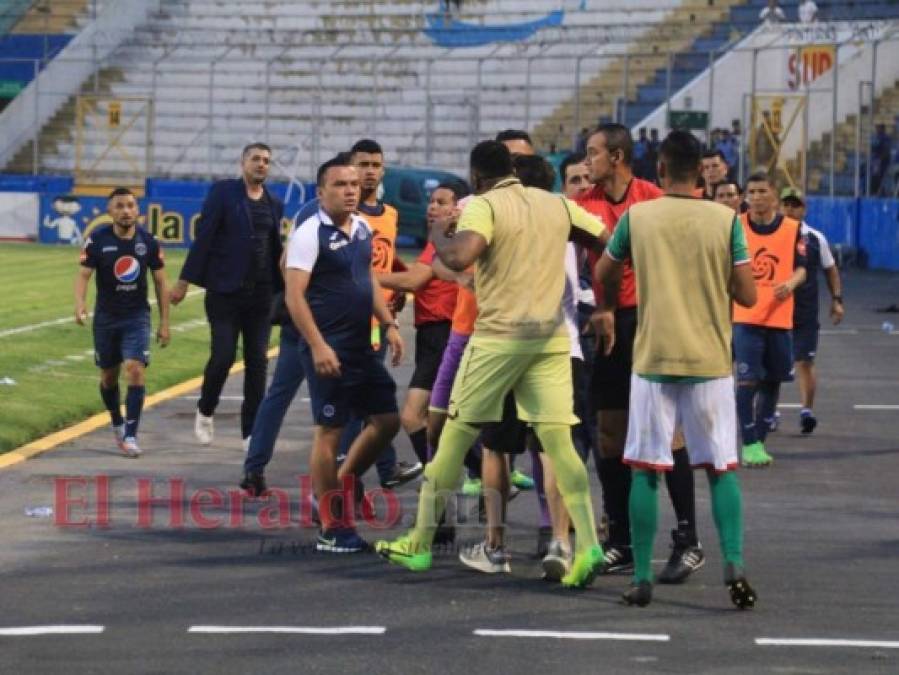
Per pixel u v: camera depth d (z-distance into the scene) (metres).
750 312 30.16
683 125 94.50
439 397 23.86
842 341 53.75
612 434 21.41
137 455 30.48
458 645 17.52
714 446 19.44
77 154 109.38
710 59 94.50
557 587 20.52
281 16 117.00
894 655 17.25
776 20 99.75
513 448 21.11
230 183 30.39
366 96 110.94
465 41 110.56
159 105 113.75
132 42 116.25
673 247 19.42
